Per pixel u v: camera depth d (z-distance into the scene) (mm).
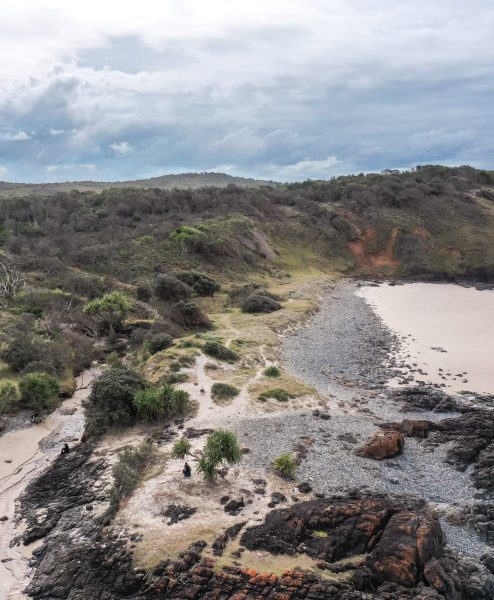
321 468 35500
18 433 44031
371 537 27250
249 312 82000
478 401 50156
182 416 43562
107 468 36469
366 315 87312
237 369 53875
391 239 135000
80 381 56469
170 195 138625
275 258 121125
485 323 81438
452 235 133875
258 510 30359
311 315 83500
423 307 93562
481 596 24969
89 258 97500
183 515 30000
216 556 26203
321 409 46344
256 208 138250
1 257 89500
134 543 27859
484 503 32406
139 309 76250
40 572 27047
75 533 29797
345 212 146625
